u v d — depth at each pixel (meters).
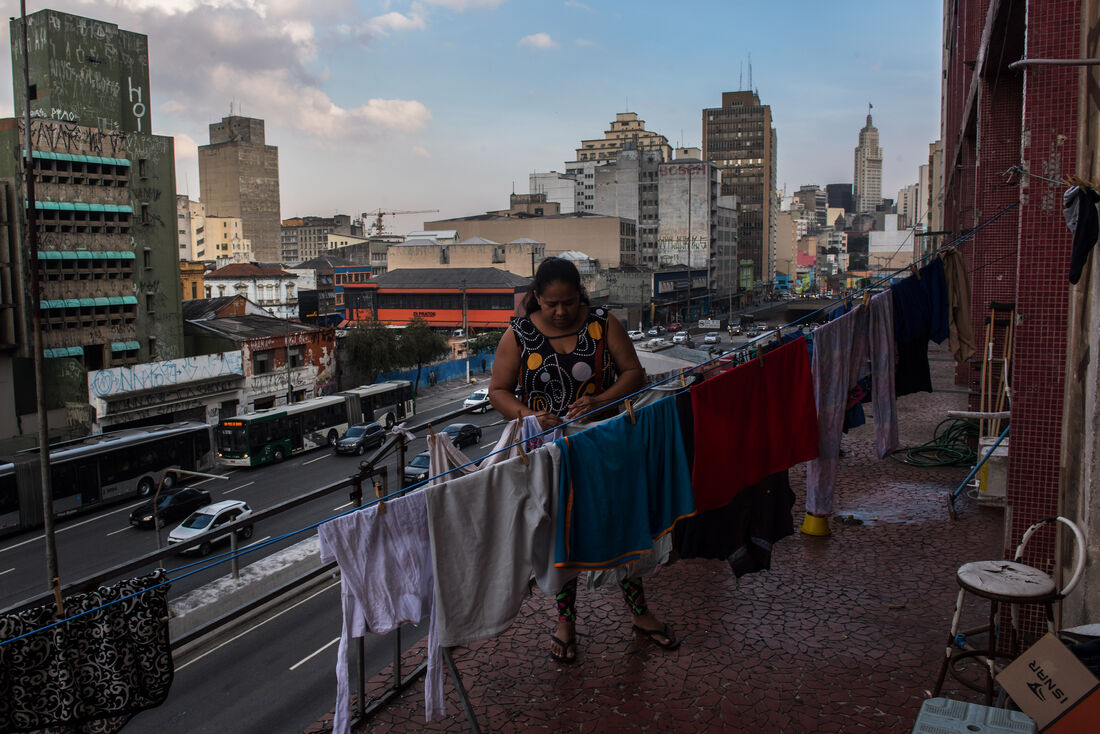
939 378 22.69
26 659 3.03
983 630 4.90
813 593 6.04
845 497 9.04
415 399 42.88
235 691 12.92
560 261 4.15
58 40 33.78
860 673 4.78
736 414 4.61
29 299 30.77
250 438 30.06
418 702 4.57
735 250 109.50
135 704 3.27
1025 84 5.30
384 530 3.58
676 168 95.50
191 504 23.98
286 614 15.92
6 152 31.02
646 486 4.20
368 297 69.38
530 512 3.79
